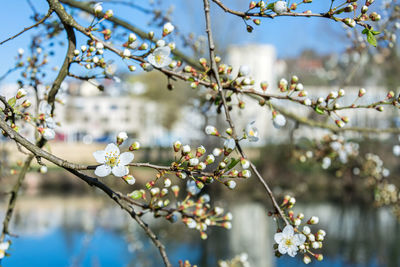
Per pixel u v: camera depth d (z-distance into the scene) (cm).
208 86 189
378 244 1118
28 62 268
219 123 1421
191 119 1496
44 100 252
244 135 169
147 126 4084
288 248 172
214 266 933
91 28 190
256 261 996
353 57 536
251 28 177
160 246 184
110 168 161
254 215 1473
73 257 993
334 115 201
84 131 3825
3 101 175
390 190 525
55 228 1284
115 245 1101
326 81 1168
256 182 1803
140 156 2255
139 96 4072
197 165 164
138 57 186
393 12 381
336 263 977
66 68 214
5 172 335
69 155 2548
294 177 1803
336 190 1678
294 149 454
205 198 203
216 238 1200
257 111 2009
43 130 195
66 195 1938
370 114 1102
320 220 1359
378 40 396
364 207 1520
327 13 170
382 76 1170
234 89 189
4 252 233
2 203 1589
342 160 461
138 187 1602
